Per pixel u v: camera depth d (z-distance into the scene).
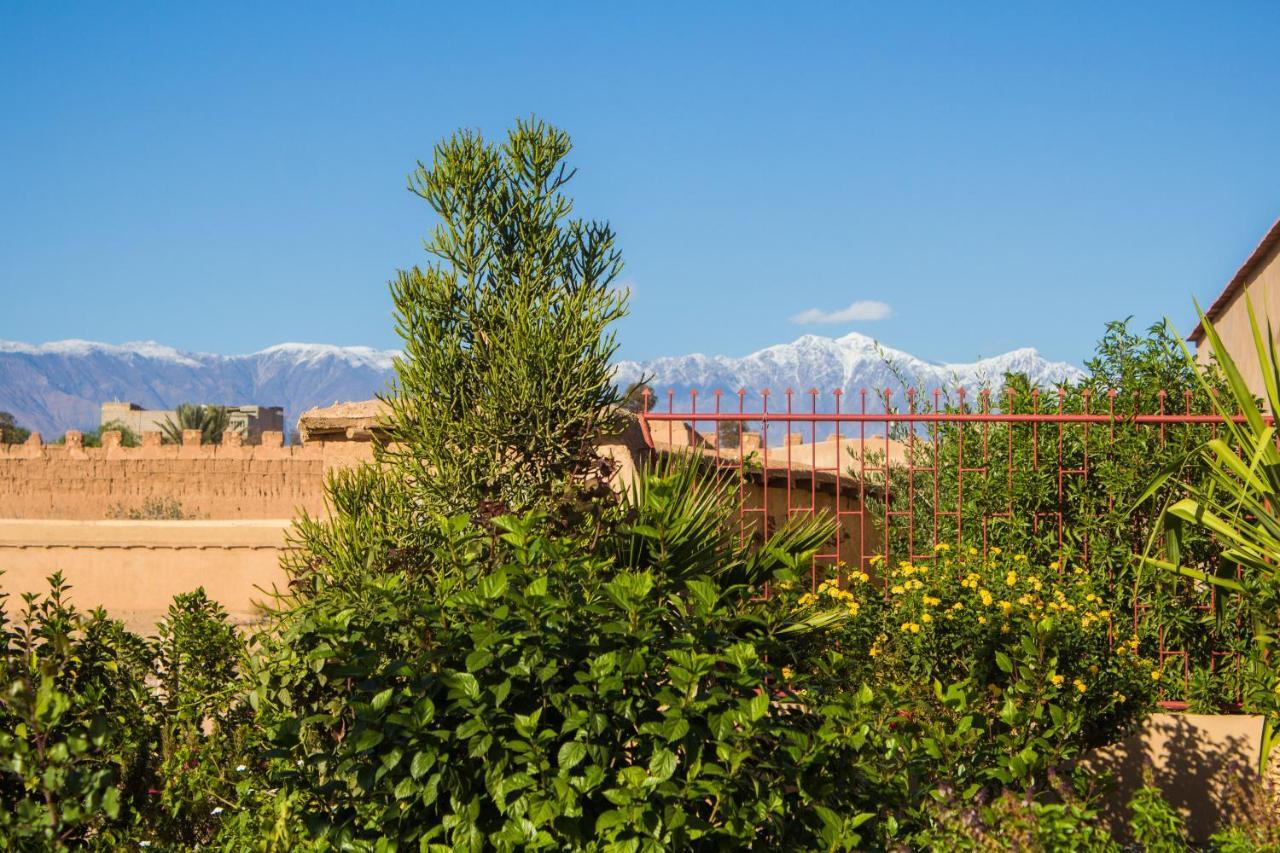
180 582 15.84
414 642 4.83
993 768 5.28
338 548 6.98
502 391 7.42
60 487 37.44
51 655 5.03
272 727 5.38
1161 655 7.55
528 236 7.88
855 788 4.72
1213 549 7.79
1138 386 9.11
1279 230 12.97
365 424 9.30
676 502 6.00
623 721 4.30
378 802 4.59
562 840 4.25
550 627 4.25
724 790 4.10
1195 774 6.90
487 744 4.07
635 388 7.71
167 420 55.88
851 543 13.39
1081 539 8.12
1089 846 4.46
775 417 7.37
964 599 6.66
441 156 7.85
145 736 5.84
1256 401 8.59
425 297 7.66
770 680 4.93
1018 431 9.05
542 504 6.62
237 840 5.07
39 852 3.91
